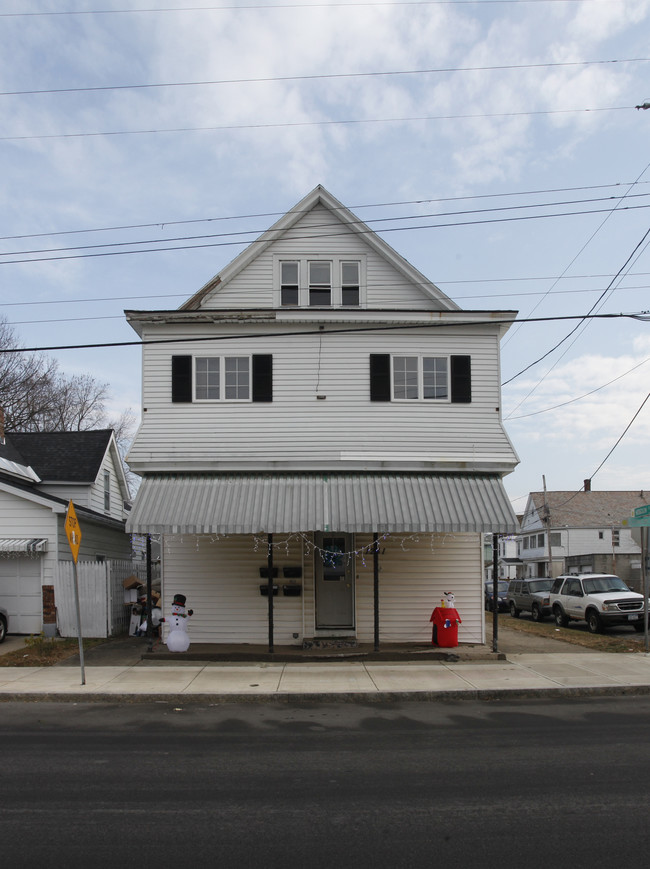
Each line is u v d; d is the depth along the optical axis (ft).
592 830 18.30
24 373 133.28
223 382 53.06
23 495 60.18
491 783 22.33
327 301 55.67
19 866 16.21
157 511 48.57
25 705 36.27
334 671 44.06
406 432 52.60
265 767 24.27
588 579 76.07
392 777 23.03
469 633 53.98
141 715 33.68
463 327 54.24
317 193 55.67
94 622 58.75
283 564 54.08
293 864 16.30
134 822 18.95
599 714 33.73
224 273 55.16
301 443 52.13
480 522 48.34
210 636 53.62
